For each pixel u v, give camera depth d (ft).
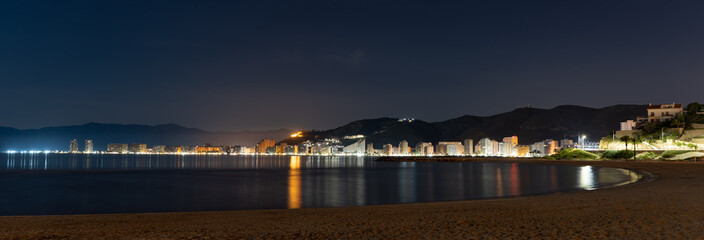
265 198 128.16
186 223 51.85
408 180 213.05
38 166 467.11
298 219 55.01
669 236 37.42
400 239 38.58
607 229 41.52
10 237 42.09
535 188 148.25
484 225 45.75
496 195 128.06
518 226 44.60
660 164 268.00
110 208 109.70
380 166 490.49
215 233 43.45
